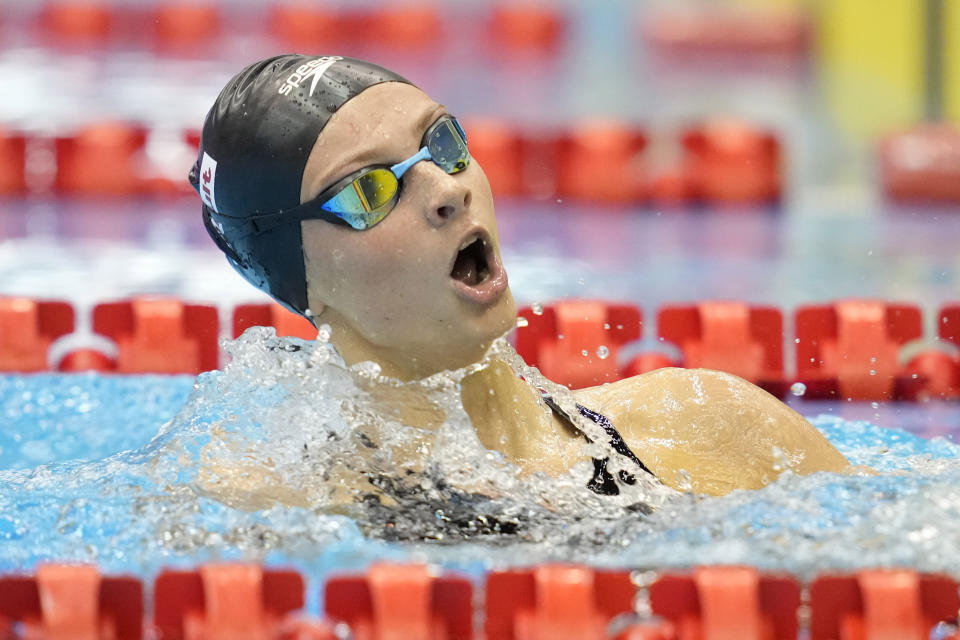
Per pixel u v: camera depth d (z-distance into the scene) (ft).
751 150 72.02
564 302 42.09
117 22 110.52
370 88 24.38
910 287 55.26
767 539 23.72
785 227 66.80
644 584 22.85
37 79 93.91
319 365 25.57
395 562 23.26
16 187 69.56
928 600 22.75
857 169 79.82
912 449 31.27
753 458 26.17
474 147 72.33
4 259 57.52
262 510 24.57
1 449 32.37
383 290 23.80
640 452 25.91
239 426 26.45
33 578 22.81
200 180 25.94
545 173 72.49
